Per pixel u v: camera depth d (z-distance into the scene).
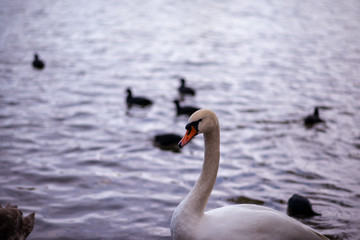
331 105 14.09
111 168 9.18
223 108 13.75
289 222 4.92
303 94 15.31
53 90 15.28
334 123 12.38
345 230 6.82
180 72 18.38
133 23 29.36
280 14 33.97
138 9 35.06
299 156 9.98
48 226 6.84
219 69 18.88
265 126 12.08
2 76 16.94
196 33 26.56
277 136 11.30
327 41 24.84
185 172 9.11
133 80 17.09
